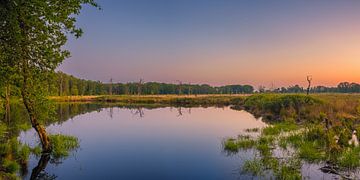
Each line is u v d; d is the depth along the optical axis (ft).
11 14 35.94
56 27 47.21
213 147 70.49
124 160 57.82
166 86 634.84
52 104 60.34
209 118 144.36
